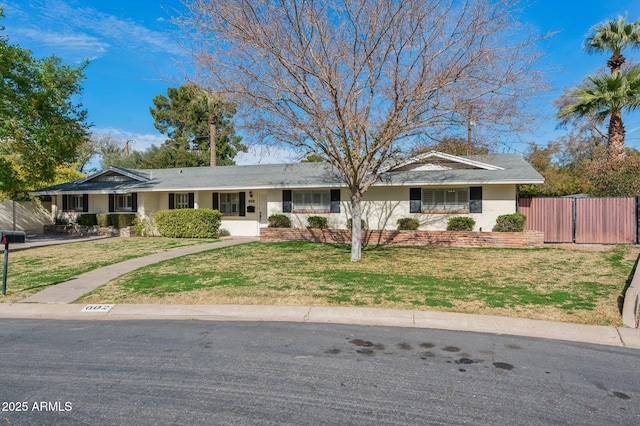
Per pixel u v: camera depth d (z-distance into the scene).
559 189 24.86
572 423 3.65
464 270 10.97
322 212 19.39
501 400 4.08
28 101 16.77
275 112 11.07
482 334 6.27
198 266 11.87
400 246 16.23
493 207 17.20
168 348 5.62
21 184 20.06
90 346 5.75
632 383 4.50
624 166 19.17
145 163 35.19
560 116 21.16
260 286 9.26
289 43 10.27
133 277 10.44
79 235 22.08
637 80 19.14
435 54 10.23
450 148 11.78
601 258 12.88
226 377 4.62
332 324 6.86
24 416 3.75
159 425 3.59
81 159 44.41
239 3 9.87
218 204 21.94
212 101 11.07
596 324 6.50
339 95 10.78
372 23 10.10
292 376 4.66
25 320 7.33
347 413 3.81
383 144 10.99
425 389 4.33
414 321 6.90
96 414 3.78
